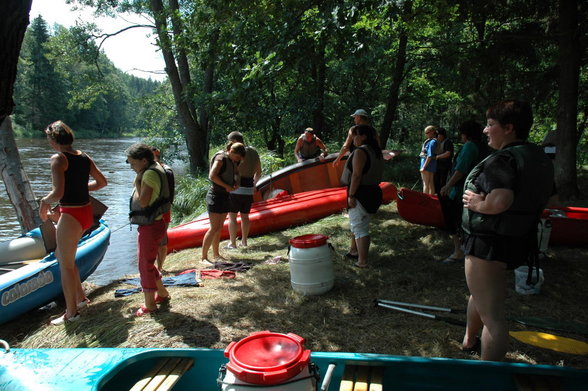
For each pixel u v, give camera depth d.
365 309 4.45
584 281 5.08
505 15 11.22
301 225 8.35
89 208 4.48
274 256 6.47
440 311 4.31
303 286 4.81
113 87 20.23
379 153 5.44
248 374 2.03
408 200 7.12
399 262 5.86
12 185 7.64
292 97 15.84
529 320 4.05
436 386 2.48
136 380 2.63
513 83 12.28
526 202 2.61
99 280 7.14
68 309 4.65
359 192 5.45
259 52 7.41
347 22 6.64
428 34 15.73
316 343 3.77
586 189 10.90
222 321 4.25
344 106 18.36
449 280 5.18
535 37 10.32
